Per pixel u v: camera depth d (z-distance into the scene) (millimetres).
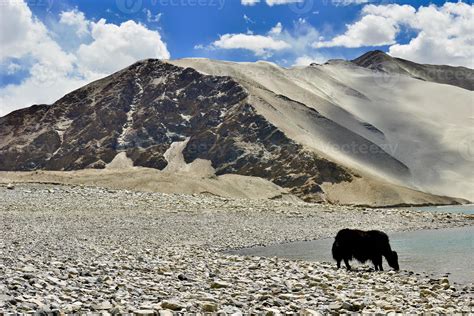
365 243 23797
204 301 13391
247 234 40469
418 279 20672
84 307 11820
